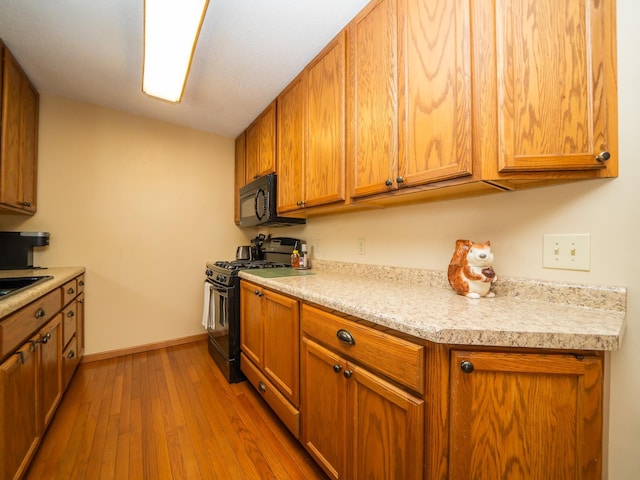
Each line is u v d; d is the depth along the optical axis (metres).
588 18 0.83
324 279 1.63
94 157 2.38
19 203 1.81
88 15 1.41
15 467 1.04
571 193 0.96
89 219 2.35
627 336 0.84
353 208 1.74
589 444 0.67
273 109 2.22
